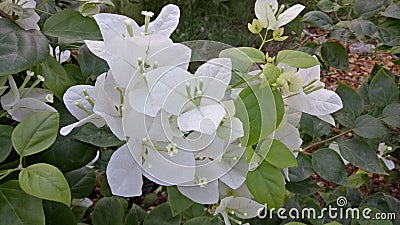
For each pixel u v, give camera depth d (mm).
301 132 514
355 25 514
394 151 596
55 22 320
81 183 379
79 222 412
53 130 261
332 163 406
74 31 320
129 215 393
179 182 263
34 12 331
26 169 248
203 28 1548
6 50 273
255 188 298
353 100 473
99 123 281
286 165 297
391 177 681
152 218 332
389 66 955
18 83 342
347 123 460
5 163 315
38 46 279
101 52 267
